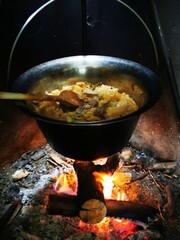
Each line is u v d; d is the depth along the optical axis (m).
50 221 0.52
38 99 0.41
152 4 0.53
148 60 0.58
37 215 0.53
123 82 0.47
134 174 0.61
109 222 0.51
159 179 0.59
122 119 0.36
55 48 0.63
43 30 0.60
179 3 0.55
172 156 0.60
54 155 0.65
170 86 0.52
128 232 0.50
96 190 0.47
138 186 0.58
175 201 0.54
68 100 0.43
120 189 0.57
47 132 0.41
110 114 0.42
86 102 0.45
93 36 0.63
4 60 0.57
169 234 0.49
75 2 0.60
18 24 0.57
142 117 0.63
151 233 0.48
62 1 0.59
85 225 0.51
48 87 0.47
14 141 0.62
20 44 0.58
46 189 0.58
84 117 0.42
